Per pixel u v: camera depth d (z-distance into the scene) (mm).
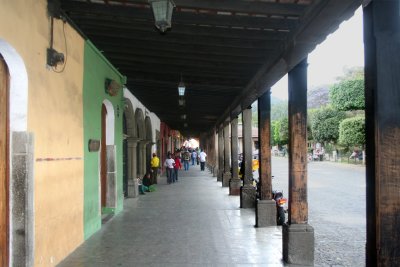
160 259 6625
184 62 9672
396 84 3189
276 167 39406
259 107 9680
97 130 8844
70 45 6895
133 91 14641
